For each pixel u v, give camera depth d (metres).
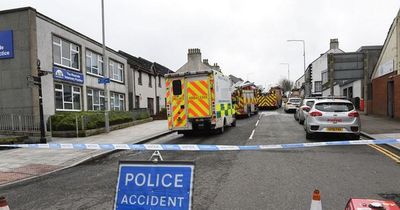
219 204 5.93
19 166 10.30
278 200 6.08
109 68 28.36
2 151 13.23
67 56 22.03
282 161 9.62
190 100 15.95
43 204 6.38
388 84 22.77
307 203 5.88
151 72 39.53
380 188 6.78
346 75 25.80
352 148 11.73
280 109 50.84
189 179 4.34
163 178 4.42
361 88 31.08
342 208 5.60
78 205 6.21
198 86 15.84
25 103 18.48
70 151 12.63
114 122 21.62
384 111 23.69
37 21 18.97
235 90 29.00
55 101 20.28
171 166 4.43
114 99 29.25
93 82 25.19
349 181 7.33
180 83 16.03
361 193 6.44
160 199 4.37
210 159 10.18
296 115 25.81
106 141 15.62
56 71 20.31
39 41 19.03
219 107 16.59
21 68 18.56
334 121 13.30
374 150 11.27
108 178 8.36
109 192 7.02
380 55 24.67
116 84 29.55
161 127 22.30
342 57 25.81
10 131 17.02
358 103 32.69
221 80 17.27
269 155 10.60
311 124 13.60
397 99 21.03
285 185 7.08
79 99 23.30
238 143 13.52
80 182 8.06
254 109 34.59
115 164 10.32
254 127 20.36
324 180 7.44
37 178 8.79
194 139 15.50
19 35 18.59
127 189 4.50
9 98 18.72
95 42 25.59
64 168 10.00
